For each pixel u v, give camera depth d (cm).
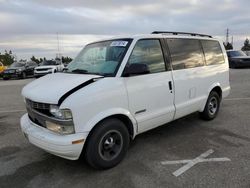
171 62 461
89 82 356
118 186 330
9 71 2255
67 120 327
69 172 371
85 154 356
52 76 425
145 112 414
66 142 327
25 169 385
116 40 430
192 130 533
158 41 446
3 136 534
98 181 345
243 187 318
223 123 575
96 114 346
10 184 344
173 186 325
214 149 434
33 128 374
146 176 352
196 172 358
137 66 379
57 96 333
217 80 584
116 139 380
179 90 472
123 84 377
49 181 349
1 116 708
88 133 341
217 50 596
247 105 745
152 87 418
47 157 423
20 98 1002
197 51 529
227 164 378
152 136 503
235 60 2125
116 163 381
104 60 414
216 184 326
